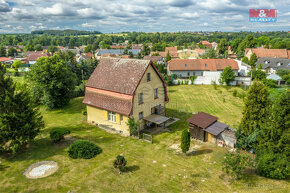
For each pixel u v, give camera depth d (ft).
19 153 74.84
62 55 220.84
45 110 132.67
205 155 75.10
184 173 63.93
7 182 58.80
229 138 80.28
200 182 59.11
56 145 81.56
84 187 56.90
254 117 74.95
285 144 63.10
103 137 91.25
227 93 173.47
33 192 54.95
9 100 70.64
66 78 133.39
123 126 94.94
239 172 59.36
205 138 87.20
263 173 60.44
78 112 128.16
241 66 219.00
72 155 72.74
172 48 423.64
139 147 82.07
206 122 88.43
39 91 128.16
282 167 58.18
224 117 117.70
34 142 79.92
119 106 93.71
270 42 539.70
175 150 79.56
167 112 126.62
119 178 61.21
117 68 103.76
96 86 102.63
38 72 126.41
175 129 101.04
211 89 187.11
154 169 66.33
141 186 57.41
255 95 74.43
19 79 251.80
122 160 65.05
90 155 73.10
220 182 58.90
